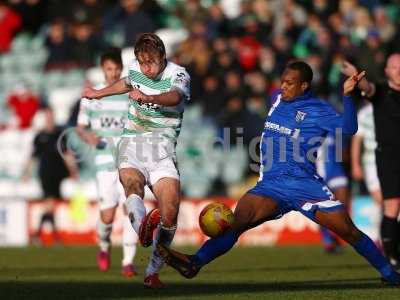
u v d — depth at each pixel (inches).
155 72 940.6
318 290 987.3
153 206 1979.6
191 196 2127.2
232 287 1039.6
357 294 938.7
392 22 2517.2
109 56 1275.8
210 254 936.9
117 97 1304.1
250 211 953.5
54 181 2084.2
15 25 2694.4
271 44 2332.7
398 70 1210.0
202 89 2201.0
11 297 930.7
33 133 2325.3
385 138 1238.9
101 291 992.9
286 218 2010.3
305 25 2402.8
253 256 1596.9
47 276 1219.2
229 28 2472.9
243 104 2149.4
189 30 2536.9
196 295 939.3
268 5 2556.6
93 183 2106.3
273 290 995.3
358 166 1646.2
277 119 980.6
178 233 2031.3
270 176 971.9
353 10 2459.4
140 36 942.4
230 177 2102.6
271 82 2217.0
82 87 2464.3
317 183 965.2
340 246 1684.3
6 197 2251.5
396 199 1258.0
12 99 2416.3
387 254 1274.6
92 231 2063.2
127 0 2404.0
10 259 1549.0
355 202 1966.0
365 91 1221.1
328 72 2181.3
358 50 2170.3
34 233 2066.9
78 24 2593.5
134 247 1251.2
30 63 2618.1
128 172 952.3
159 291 989.2
